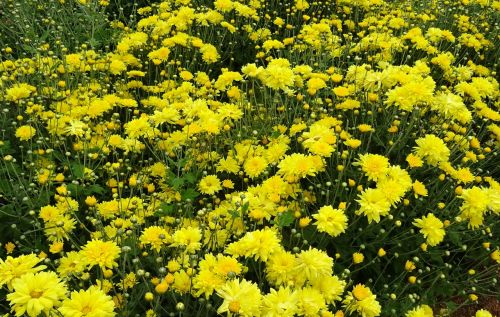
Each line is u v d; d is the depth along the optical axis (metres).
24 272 0.64
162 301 0.78
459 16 1.85
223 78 1.16
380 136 1.14
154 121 1.05
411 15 1.78
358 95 1.19
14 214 0.92
